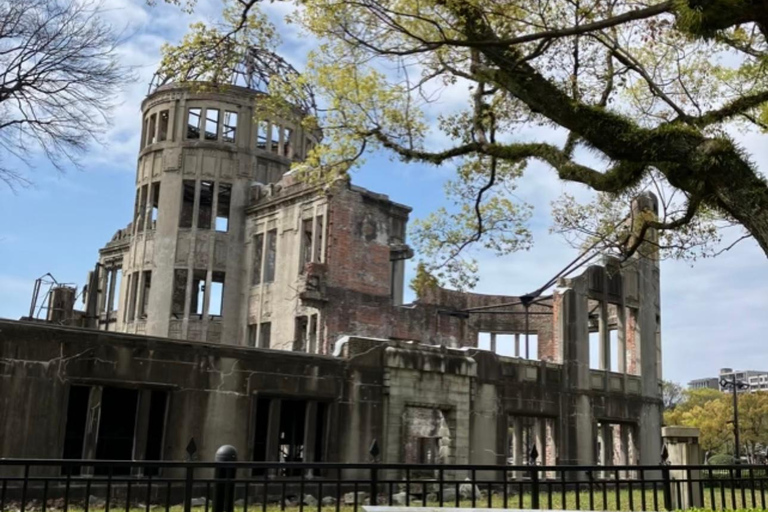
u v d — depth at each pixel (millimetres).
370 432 22562
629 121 11297
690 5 10180
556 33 11219
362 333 33375
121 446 19344
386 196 35750
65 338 17656
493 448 26156
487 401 26391
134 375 18516
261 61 38906
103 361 18109
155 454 19141
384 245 35219
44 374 17250
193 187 40875
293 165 16344
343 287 33125
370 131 15406
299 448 22500
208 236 39062
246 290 38562
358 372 22688
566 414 29359
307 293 31766
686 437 16484
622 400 31938
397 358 23625
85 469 17766
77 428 18141
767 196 9945
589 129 11359
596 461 30047
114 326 45719
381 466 9852
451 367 25188
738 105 12836
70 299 33156
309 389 21500
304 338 34750
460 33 12312
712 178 10391
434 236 17891
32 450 16859
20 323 17094
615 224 18281
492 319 41375
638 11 10836
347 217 33938
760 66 12773
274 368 20922
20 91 18156
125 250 45812
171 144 40219
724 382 56312
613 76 14734
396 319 34906
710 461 47000
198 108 40812
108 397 19469
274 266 37594
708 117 12922
